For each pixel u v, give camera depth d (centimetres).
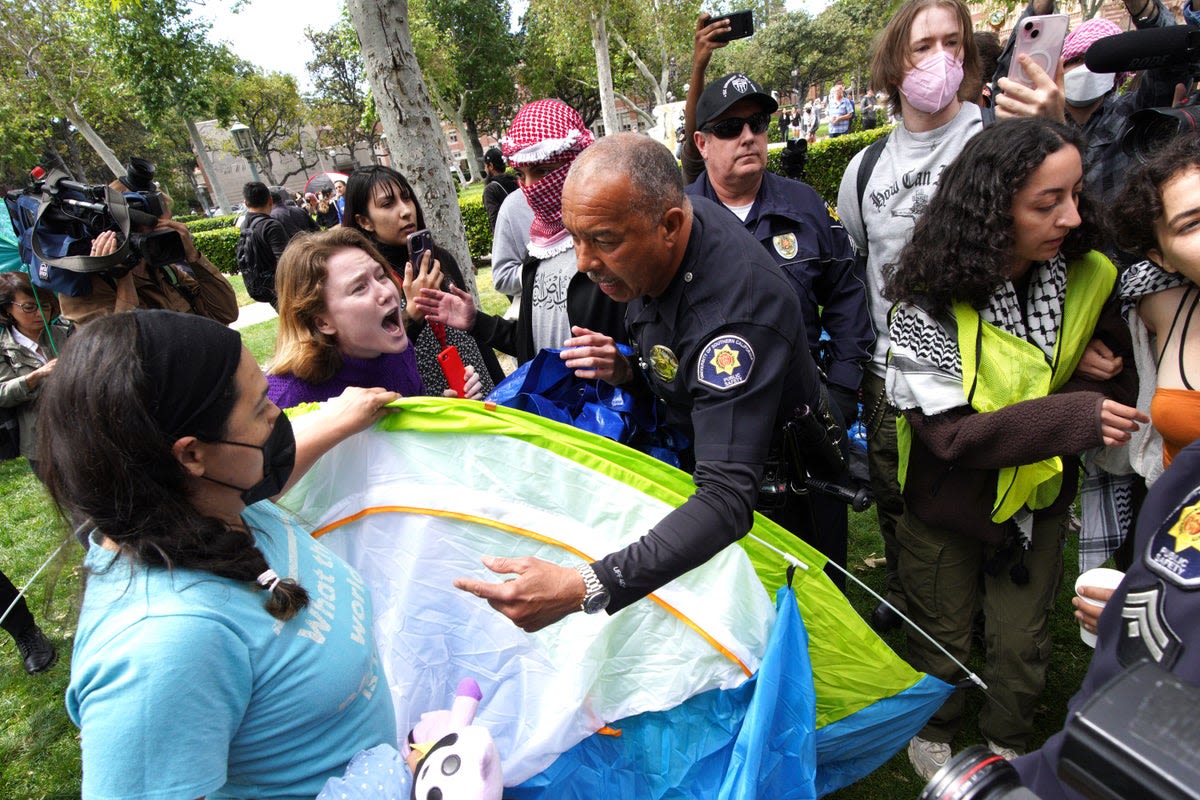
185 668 88
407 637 156
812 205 232
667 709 150
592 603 124
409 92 396
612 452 154
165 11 2080
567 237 241
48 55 2028
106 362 87
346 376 193
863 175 237
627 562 124
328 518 157
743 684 148
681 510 131
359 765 109
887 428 231
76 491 90
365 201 275
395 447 153
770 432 137
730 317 137
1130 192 141
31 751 264
